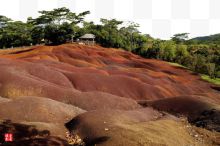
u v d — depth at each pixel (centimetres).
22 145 1688
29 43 11319
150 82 5369
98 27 12062
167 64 9169
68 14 11200
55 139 1850
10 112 2202
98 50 8462
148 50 10694
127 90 4356
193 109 3023
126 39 11569
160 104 3225
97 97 3148
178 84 6019
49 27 10725
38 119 2216
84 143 1866
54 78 3872
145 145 1794
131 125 2123
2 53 7519
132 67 7488
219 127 2550
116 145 1755
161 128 2189
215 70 9350
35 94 3033
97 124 2072
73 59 6294
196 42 16150
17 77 3203
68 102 2997
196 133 2378
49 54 6350
